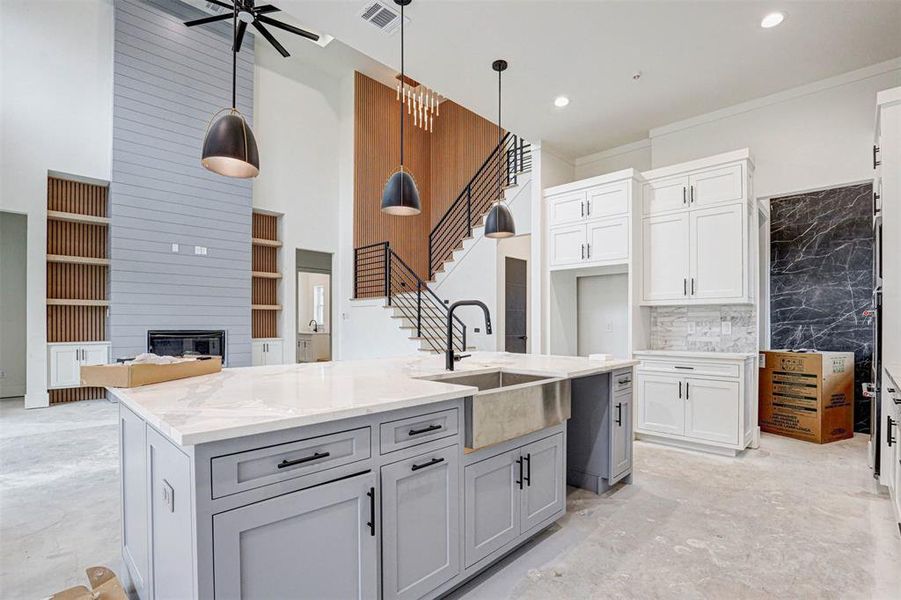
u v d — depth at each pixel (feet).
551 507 7.98
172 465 4.36
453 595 6.26
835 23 10.57
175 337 21.33
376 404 4.98
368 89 27.96
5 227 21.89
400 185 10.36
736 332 14.19
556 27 10.77
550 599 6.19
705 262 13.75
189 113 21.90
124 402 5.54
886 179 9.39
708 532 8.13
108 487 10.07
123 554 6.43
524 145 20.38
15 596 6.18
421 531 5.65
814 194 16.97
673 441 13.76
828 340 16.58
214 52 22.74
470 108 14.90
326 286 32.91
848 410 14.76
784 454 12.92
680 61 12.19
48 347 19.03
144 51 20.66
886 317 9.42
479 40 11.30
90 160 19.60
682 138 15.75
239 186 23.50
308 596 4.56
